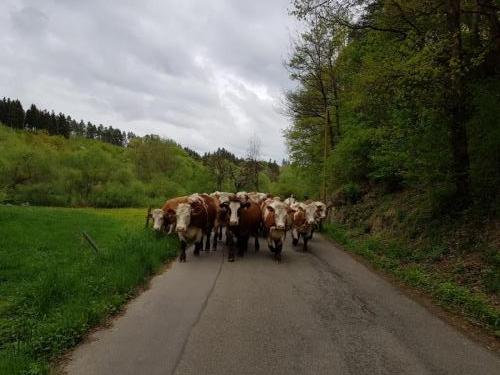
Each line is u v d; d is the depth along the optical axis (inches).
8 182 1927.9
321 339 271.0
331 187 1072.8
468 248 442.6
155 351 250.5
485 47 521.0
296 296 366.9
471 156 521.3
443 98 514.9
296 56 1161.4
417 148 556.4
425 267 457.7
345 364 236.4
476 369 234.1
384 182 828.6
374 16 609.9
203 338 269.1
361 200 870.4
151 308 329.7
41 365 227.3
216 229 601.9
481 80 522.0
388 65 535.8
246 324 294.5
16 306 339.6
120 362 237.0
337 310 331.3
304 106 1315.2
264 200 683.4
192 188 2492.6
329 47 1074.7
